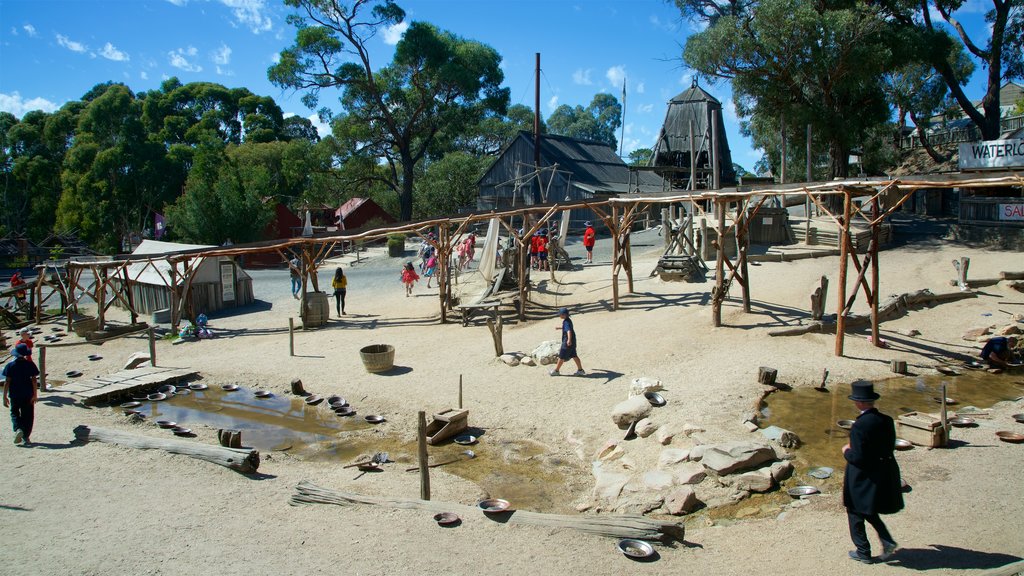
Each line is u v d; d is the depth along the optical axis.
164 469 10.01
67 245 52.75
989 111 35.06
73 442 11.33
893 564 6.21
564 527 7.51
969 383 13.50
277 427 12.95
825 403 12.33
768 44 28.44
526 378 14.94
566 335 14.64
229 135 79.00
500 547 7.12
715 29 29.97
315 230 51.88
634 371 14.77
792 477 9.16
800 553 6.77
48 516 8.12
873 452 6.16
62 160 68.56
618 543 7.21
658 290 22.91
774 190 16.83
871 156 45.03
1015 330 16.11
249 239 45.09
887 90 41.62
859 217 31.06
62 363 18.58
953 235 28.48
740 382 13.26
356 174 53.75
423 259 32.78
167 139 72.44
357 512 8.20
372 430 12.61
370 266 38.72
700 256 25.91
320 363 17.33
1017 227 26.23
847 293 20.45
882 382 13.55
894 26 31.34
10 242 50.03
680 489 8.66
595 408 12.82
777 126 33.72
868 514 6.14
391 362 16.33
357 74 49.50
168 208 47.41
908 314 18.38
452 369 16.09
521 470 10.55
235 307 26.95
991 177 12.84
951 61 44.88
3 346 21.36
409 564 6.73
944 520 7.20
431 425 12.17
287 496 8.99
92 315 27.25
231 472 10.02
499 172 52.16
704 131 46.81
